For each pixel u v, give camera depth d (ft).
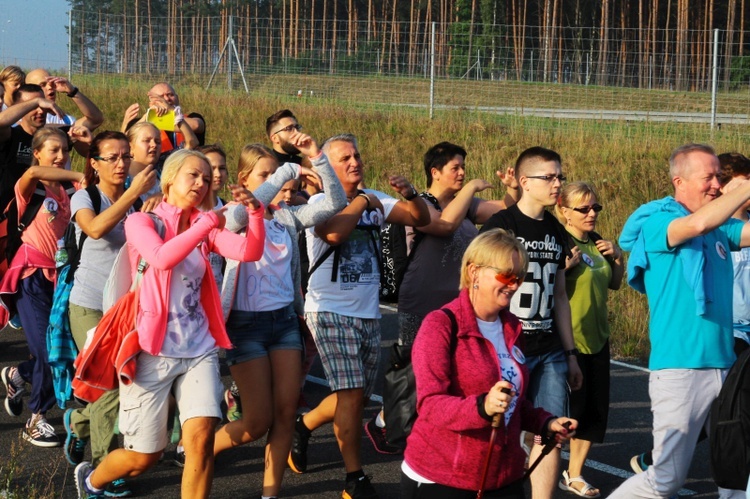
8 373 21.65
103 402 16.81
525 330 16.38
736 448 13.60
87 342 15.33
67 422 18.40
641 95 87.04
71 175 20.97
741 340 18.86
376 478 19.17
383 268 19.56
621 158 53.88
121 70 88.12
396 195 50.98
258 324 16.72
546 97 90.99
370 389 18.44
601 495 18.72
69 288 18.95
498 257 12.00
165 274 14.82
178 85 83.82
